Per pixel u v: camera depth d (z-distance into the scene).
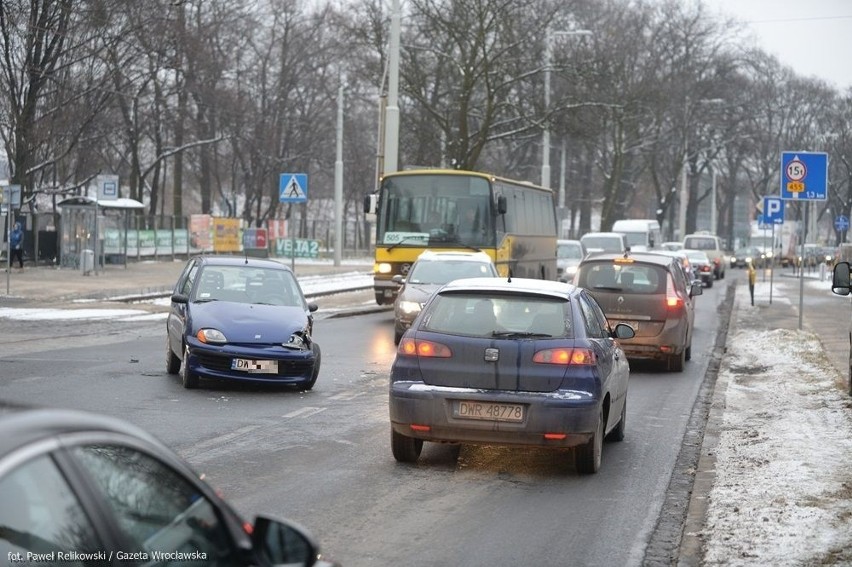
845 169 175.12
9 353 33.28
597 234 96.00
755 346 42.00
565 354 18.36
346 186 150.88
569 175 166.38
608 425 20.12
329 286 73.31
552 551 13.88
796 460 19.16
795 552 13.33
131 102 100.94
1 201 54.16
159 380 28.36
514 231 57.94
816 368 33.88
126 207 84.12
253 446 20.06
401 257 53.53
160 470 5.82
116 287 61.62
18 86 73.06
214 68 104.75
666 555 13.85
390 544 13.94
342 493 16.69
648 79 124.38
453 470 18.81
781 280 112.88
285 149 121.50
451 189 53.56
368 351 37.59
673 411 26.83
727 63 145.00
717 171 183.88
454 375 18.39
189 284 29.39
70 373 29.00
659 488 17.91
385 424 22.95
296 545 6.12
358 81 128.25
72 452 5.27
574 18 123.19
